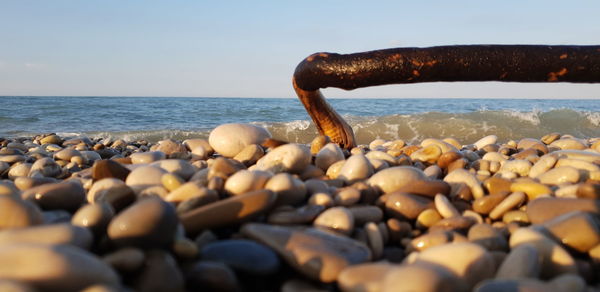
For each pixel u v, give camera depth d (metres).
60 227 0.16
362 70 0.36
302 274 0.17
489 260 0.16
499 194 0.26
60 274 0.13
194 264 0.16
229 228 0.21
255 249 0.17
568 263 0.17
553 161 0.33
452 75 0.34
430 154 0.41
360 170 0.31
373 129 1.46
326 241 0.18
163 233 0.17
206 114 2.57
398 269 0.15
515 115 1.66
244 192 0.24
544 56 0.33
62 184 0.25
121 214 0.17
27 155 0.60
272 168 0.31
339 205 0.25
